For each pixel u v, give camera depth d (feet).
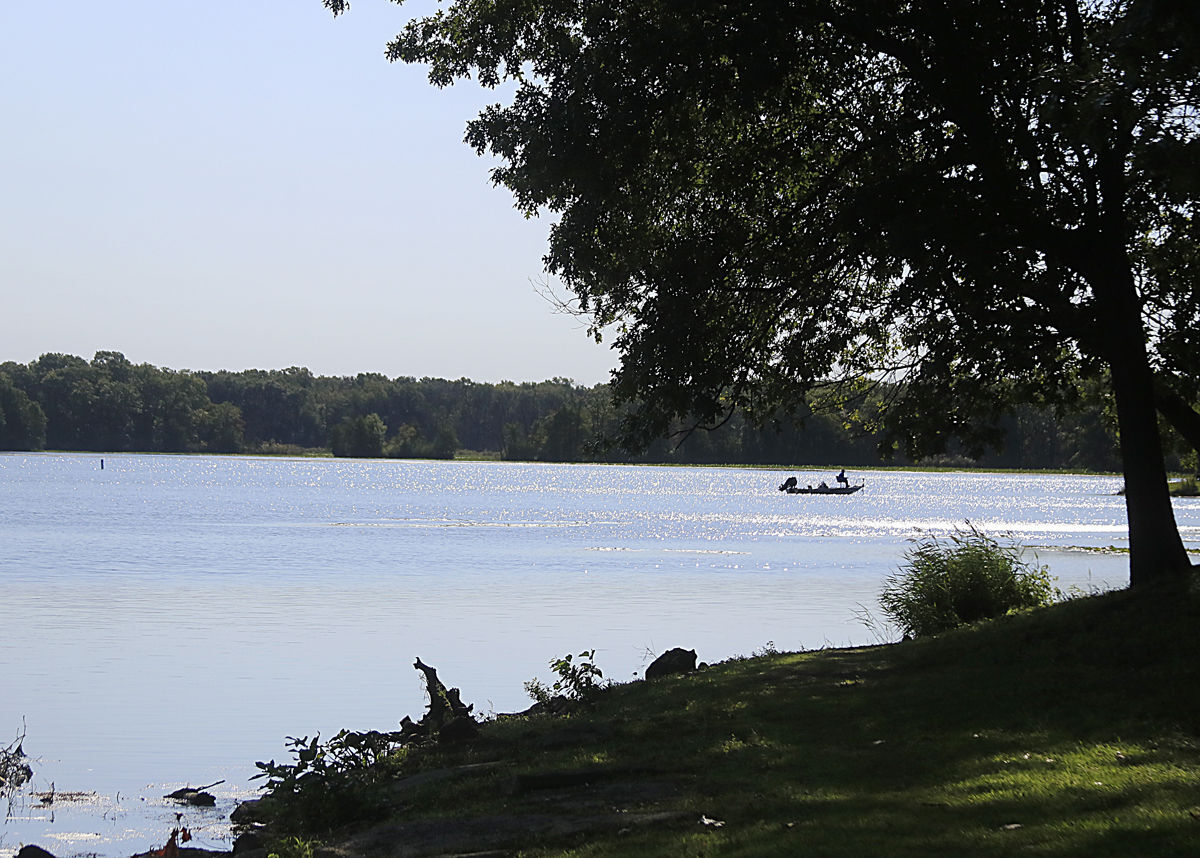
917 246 85.66
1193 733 60.59
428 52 105.91
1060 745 60.23
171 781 82.12
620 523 393.91
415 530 346.95
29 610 164.55
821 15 91.15
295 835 63.16
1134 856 41.24
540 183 93.86
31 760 86.74
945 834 45.98
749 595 191.62
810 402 118.21
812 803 53.36
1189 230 96.12
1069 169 90.63
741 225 102.94
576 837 52.06
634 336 97.30
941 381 108.78
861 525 395.14
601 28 95.30
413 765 76.89
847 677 87.35
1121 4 84.07
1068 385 113.09
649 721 78.18
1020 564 118.83
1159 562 90.74
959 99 90.89
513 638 144.15
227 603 174.50
